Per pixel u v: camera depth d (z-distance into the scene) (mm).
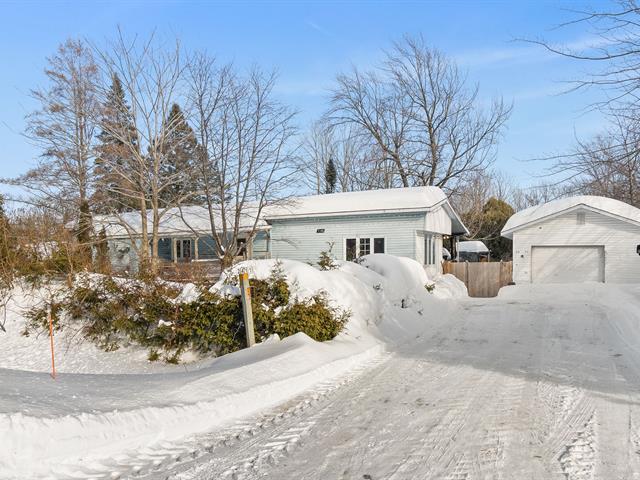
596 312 14609
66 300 12828
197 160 20641
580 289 20469
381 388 6914
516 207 54812
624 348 9453
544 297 19266
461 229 30594
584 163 9312
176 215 22875
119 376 6824
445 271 24844
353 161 46062
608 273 23359
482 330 12211
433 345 10398
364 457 4480
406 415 5684
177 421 5129
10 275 14672
